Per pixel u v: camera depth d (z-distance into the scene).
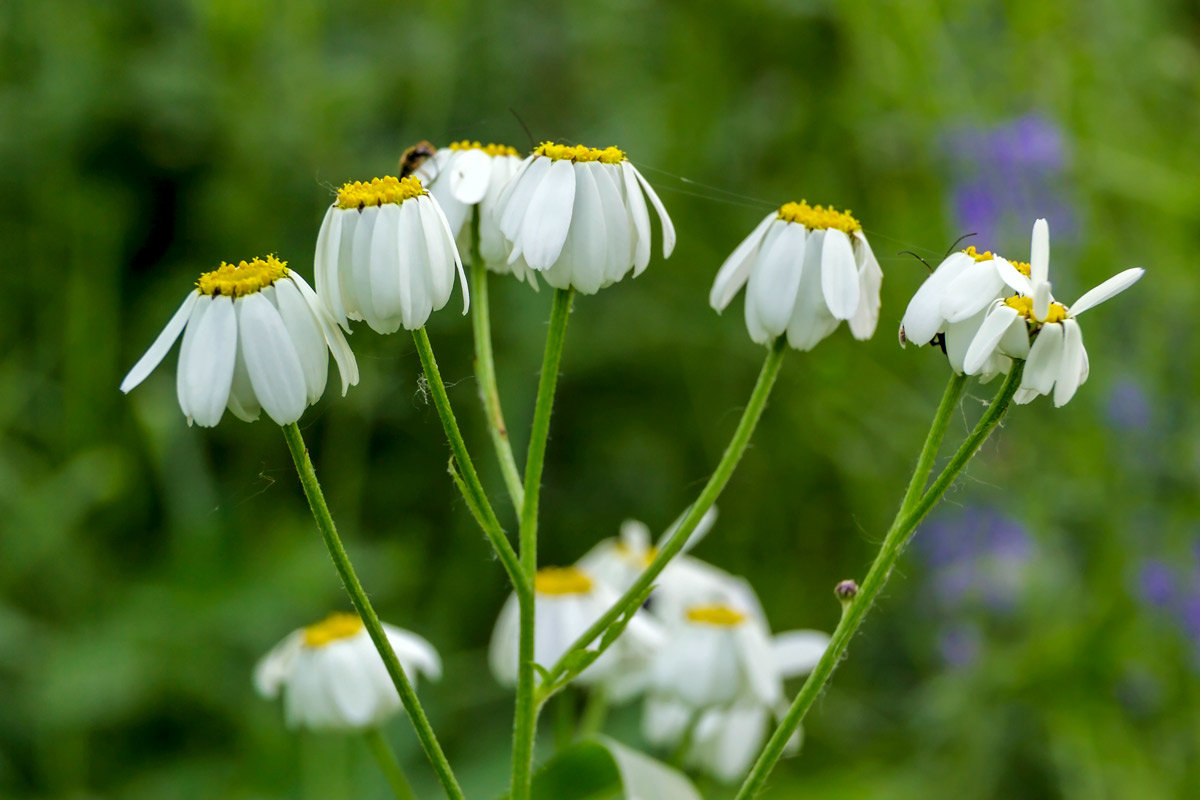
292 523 0.90
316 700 0.55
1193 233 0.85
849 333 0.96
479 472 0.97
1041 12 0.88
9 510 0.87
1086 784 0.78
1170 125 0.90
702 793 0.59
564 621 0.56
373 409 0.94
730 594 0.58
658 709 0.58
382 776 0.79
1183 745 0.78
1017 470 0.85
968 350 0.48
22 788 0.80
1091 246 0.84
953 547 0.86
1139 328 0.84
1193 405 0.81
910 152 0.97
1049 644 0.80
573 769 0.52
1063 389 0.48
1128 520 0.81
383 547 0.90
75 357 0.95
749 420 0.49
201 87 0.97
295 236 0.98
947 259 0.49
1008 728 0.80
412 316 0.48
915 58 0.89
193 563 0.86
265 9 0.97
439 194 0.51
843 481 0.97
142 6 1.06
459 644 0.93
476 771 0.79
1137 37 0.90
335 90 0.98
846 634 0.48
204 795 0.79
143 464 0.94
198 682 0.82
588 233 0.49
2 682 0.82
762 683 0.56
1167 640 0.79
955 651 0.83
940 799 0.80
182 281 0.98
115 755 0.82
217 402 0.47
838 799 0.79
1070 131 0.85
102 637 0.82
